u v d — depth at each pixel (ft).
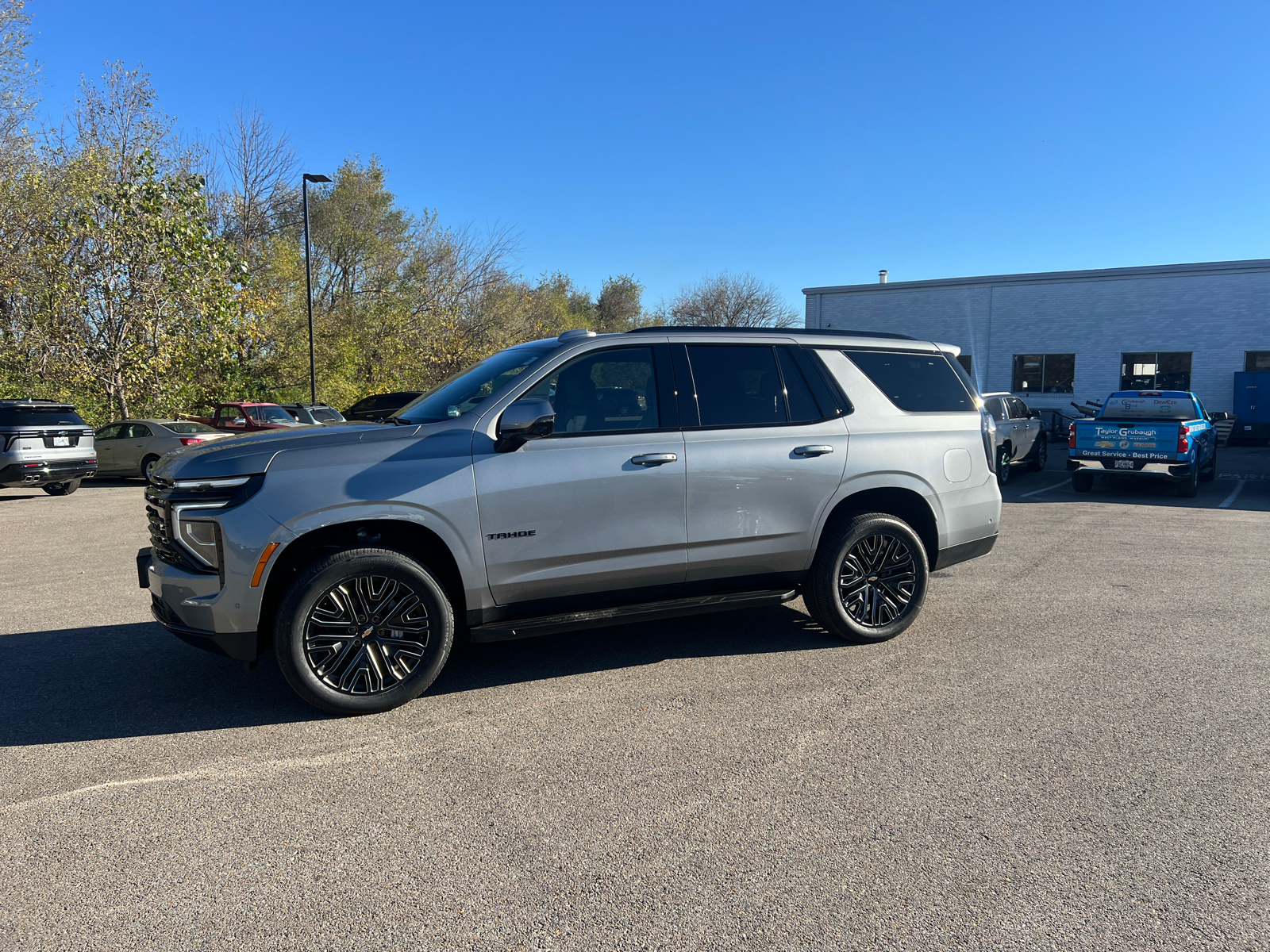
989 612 18.99
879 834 9.28
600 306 175.42
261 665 15.61
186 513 12.38
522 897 8.14
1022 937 7.43
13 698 13.84
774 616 18.88
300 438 12.99
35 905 8.04
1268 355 83.35
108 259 62.23
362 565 12.57
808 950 7.29
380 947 7.38
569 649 16.46
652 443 14.42
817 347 16.44
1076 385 92.22
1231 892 8.09
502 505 13.35
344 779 10.80
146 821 9.72
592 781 10.67
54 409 45.06
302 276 93.35
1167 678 14.40
